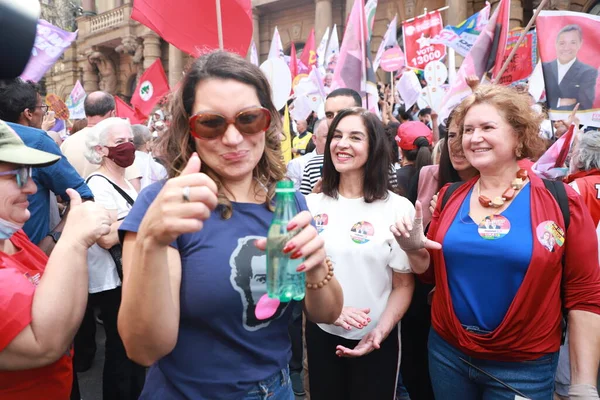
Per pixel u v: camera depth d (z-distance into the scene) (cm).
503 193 175
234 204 125
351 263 207
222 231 119
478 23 519
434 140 458
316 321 144
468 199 186
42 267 154
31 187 142
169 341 104
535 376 164
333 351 213
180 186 86
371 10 470
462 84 378
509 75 568
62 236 134
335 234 213
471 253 171
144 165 393
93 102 383
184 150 123
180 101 122
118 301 272
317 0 1416
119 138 275
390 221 212
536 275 160
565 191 169
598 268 165
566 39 334
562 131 421
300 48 1639
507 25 357
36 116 268
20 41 82
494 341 165
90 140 274
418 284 250
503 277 165
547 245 161
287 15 1630
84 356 364
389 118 735
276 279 104
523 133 173
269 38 1681
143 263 92
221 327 117
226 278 114
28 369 130
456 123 195
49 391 142
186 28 331
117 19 1945
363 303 206
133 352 105
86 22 2094
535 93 525
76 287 129
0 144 133
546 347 165
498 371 168
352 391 209
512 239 165
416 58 693
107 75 2103
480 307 170
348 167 213
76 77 2241
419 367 258
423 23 679
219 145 116
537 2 1091
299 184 361
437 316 188
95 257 262
